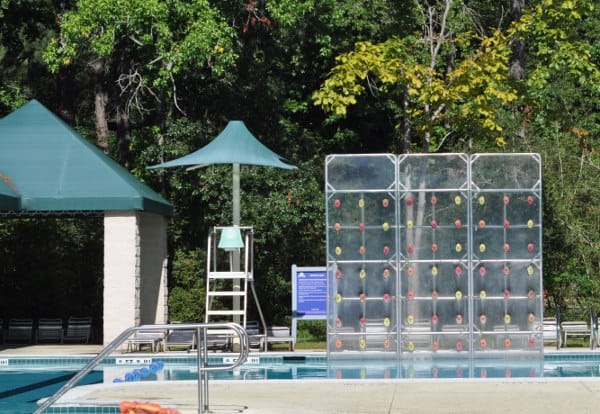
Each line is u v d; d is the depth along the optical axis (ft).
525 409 97.45
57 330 194.80
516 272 151.64
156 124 233.76
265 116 245.45
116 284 166.61
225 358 157.48
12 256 212.23
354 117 268.00
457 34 237.04
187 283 207.41
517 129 208.03
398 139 260.42
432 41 213.05
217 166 215.51
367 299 152.15
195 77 226.79
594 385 116.26
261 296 215.72
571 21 197.98
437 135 241.96
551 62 196.44
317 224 218.38
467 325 151.43
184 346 174.70
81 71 273.33
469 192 151.43
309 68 258.78
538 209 151.64
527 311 151.33
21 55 277.64
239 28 229.66
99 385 118.21
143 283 188.44
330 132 268.62
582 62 195.83
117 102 240.73
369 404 102.47
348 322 152.05
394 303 152.05
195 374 140.26
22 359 158.40
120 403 93.86
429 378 125.08
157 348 169.37
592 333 161.68
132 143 229.45
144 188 179.22
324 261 221.87
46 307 213.05
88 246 216.33
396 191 151.84
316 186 223.30
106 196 164.35
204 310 201.57
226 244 160.35
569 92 218.59
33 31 252.62
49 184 165.27
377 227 152.25
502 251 151.64
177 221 226.38
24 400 118.42
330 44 238.07
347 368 147.02
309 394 111.24
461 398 106.32
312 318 170.50
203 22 199.82
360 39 246.68
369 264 152.25
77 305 214.28
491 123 191.93
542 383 119.03
